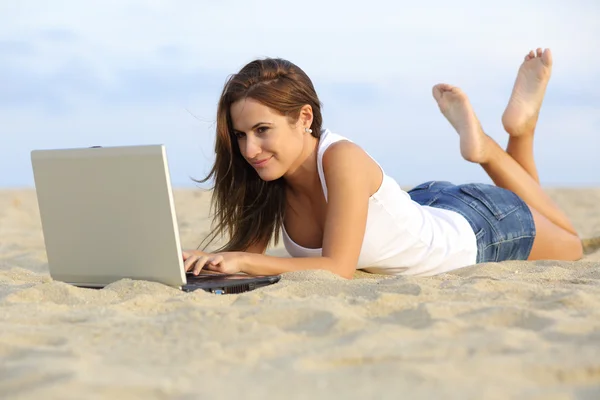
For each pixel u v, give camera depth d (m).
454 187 3.82
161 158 2.45
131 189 2.52
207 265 2.80
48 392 1.44
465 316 2.11
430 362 1.66
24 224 8.68
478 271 3.14
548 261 3.43
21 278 3.27
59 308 2.38
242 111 2.89
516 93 4.33
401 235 3.27
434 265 3.36
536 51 4.32
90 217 2.63
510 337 1.86
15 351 1.82
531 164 4.38
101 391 1.45
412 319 2.10
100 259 2.68
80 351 1.78
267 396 1.45
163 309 2.32
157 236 2.54
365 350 1.75
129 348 1.83
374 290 2.54
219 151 3.13
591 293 2.47
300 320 2.09
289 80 2.91
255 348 1.79
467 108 4.14
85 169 2.58
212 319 2.07
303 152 3.07
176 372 1.61
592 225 7.27
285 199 3.30
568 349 1.75
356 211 2.99
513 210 3.75
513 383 1.52
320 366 1.66
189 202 12.12
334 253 2.97
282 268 2.91
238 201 3.26
